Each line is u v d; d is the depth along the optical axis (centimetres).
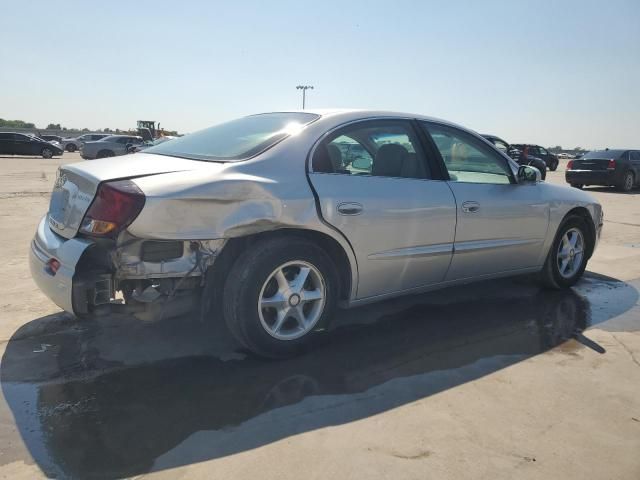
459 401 286
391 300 460
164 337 363
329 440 247
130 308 297
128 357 333
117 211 277
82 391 290
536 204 447
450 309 438
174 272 290
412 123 391
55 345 349
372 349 353
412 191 367
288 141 333
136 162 325
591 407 281
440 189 383
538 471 226
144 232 277
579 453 240
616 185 1658
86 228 288
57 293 293
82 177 302
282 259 317
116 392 290
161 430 254
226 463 229
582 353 353
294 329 337
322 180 330
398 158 373
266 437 249
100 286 285
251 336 315
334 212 327
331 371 319
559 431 257
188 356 335
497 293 487
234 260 319
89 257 286
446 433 254
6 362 323
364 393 293
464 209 394
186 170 302
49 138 4853
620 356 349
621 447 245
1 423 259
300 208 315
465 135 420
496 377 315
